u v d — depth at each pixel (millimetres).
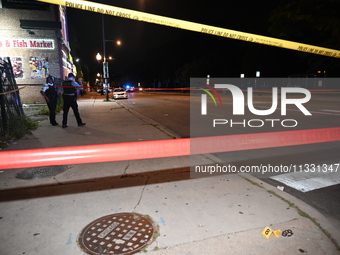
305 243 2680
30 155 2656
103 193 3820
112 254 2514
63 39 24078
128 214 3215
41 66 20469
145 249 2580
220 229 2891
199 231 2857
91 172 4660
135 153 2961
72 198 3674
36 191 3920
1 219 3154
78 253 2547
